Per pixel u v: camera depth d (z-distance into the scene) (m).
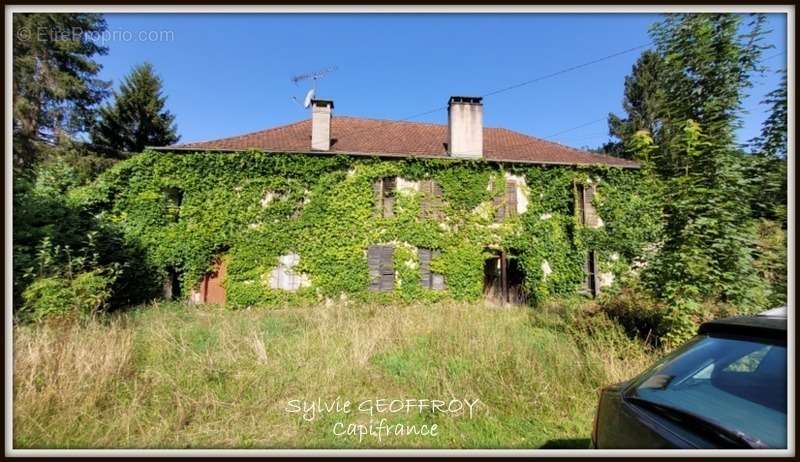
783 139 5.41
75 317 6.90
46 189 11.33
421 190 15.02
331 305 13.80
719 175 5.64
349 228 14.45
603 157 17.17
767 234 5.76
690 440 1.73
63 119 24.56
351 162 14.68
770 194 5.64
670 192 5.96
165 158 13.80
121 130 27.72
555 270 15.16
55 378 4.43
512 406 4.32
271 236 14.05
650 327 6.49
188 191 13.82
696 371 2.17
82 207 12.30
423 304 13.96
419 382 4.93
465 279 14.83
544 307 12.29
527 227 15.24
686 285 5.51
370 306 13.05
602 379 4.77
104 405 4.27
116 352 5.23
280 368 5.37
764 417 1.79
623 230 15.02
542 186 15.43
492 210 15.09
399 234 14.67
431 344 6.45
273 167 14.26
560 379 4.80
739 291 5.42
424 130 19.42
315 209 14.31
